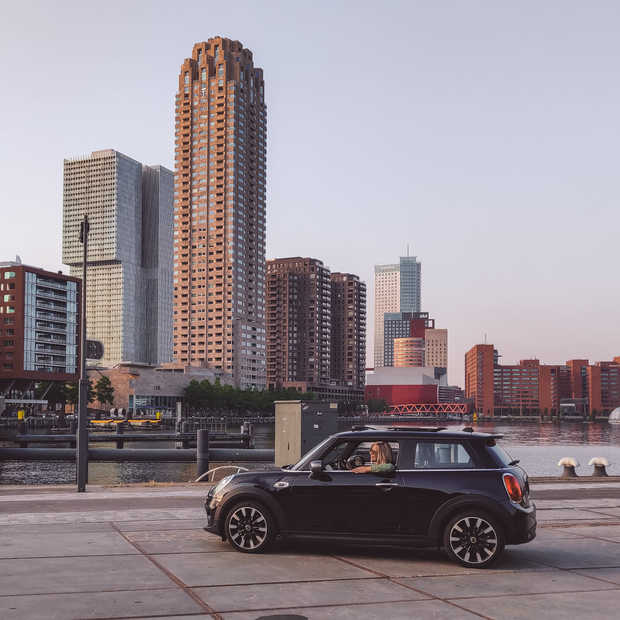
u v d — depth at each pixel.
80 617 7.70
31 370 186.88
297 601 8.45
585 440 181.38
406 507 10.73
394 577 9.75
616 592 9.06
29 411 178.88
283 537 11.14
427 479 10.75
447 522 10.64
